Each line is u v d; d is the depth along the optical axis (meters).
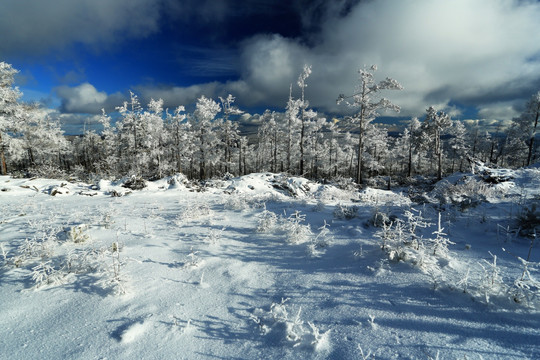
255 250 5.25
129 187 14.33
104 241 5.97
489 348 2.39
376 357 2.43
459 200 7.05
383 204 8.28
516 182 13.57
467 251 4.39
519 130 35.84
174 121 31.42
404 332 2.71
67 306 3.55
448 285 3.31
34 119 25.03
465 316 2.83
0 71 20.72
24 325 3.21
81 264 4.54
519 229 4.85
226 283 4.07
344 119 22.94
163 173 33.47
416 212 6.60
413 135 42.53
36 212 9.27
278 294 3.70
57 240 5.91
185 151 32.31
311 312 3.24
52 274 4.26
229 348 2.76
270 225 6.39
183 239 6.02
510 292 2.98
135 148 34.06
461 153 46.41
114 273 4.07
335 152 50.56
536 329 2.54
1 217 8.55
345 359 2.45
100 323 3.18
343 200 10.71
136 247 5.52
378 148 43.19
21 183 14.55
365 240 5.16
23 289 3.97
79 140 61.22
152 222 7.59
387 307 3.13
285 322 3.03
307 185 14.95
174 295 3.77
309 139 36.66
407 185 32.81
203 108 30.73
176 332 3.00
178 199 11.86
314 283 3.86
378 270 3.92
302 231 5.60
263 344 2.78
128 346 2.79
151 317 3.26
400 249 4.17
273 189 15.09
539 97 29.72
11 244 5.96
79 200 11.87
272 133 40.44
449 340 2.53
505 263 3.86
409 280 3.59
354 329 2.85
